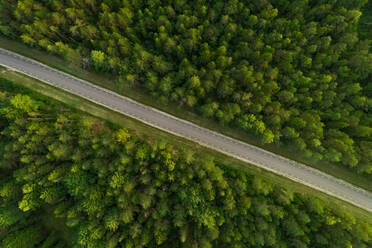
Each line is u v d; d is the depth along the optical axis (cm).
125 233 4253
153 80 4806
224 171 5288
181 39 5053
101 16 5006
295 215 4534
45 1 5216
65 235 5134
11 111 4491
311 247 4572
